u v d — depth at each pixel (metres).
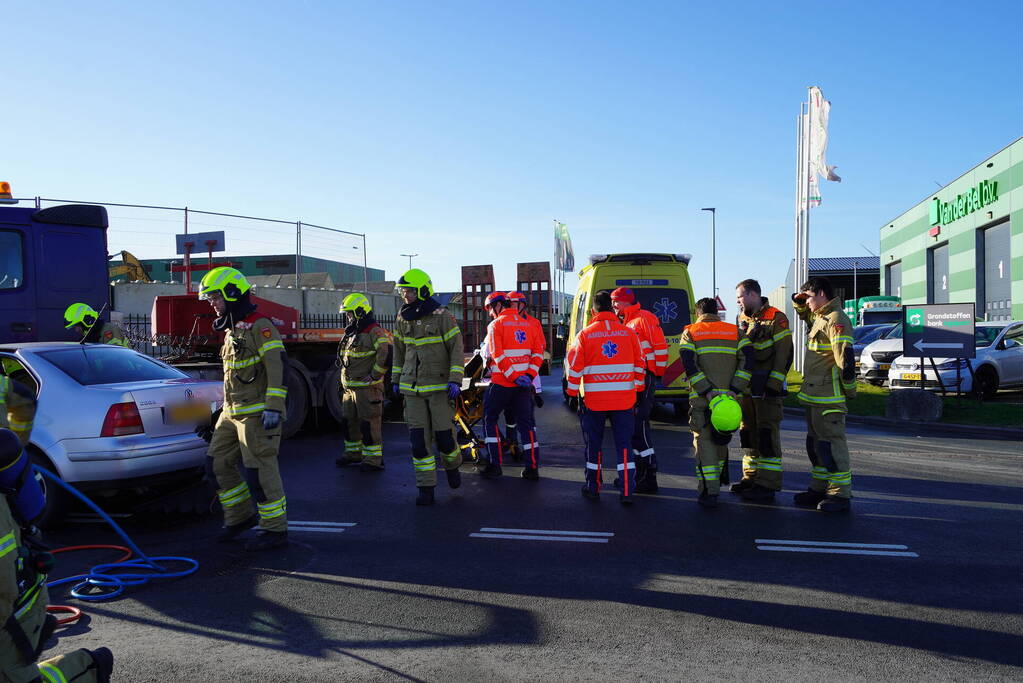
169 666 3.61
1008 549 5.48
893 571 4.99
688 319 12.70
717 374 6.68
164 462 6.12
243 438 5.51
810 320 6.81
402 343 7.15
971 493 7.33
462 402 9.09
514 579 4.85
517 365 7.96
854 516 6.43
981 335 17.03
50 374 6.27
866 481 7.91
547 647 3.79
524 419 8.12
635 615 4.22
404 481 8.06
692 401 6.80
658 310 12.69
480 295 21.19
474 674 3.50
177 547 5.68
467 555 5.38
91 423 5.95
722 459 6.90
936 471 8.48
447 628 4.05
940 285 40.91
